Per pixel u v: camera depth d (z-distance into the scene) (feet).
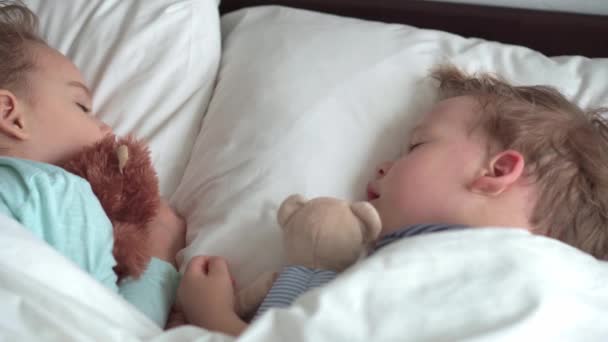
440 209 2.39
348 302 1.76
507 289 1.82
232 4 4.05
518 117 2.55
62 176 2.36
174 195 3.08
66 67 2.85
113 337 1.76
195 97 3.38
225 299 2.37
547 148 2.46
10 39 2.80
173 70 3.40
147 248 2.62
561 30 3.55
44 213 2.26
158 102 3.31
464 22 3.69
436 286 1.82
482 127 2.53
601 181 2.49
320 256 2.25
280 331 1.73
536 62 3.22
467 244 1.93
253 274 2.57
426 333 1.72
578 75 3.17
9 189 2.23
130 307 2.05
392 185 2.51
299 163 2.81
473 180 2.38
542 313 1.78
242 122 3.03
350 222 2.24
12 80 2.66
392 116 3.01
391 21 3.79
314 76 3.11
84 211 2.36
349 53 3.21
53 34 3.51
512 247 1.93
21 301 1.74
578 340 1.82
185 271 2.46
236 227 2.66
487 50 3.31
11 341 1.66
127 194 2.60
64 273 1.92
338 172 2.82
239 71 3.33
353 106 3.02
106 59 3.42
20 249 1.88
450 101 2.75
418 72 3.15
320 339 1.68
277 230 2.63
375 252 2.11
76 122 2.75
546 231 2.39
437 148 2.51
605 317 1.90
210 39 3.54
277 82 3.12
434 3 3.75
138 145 2.71
